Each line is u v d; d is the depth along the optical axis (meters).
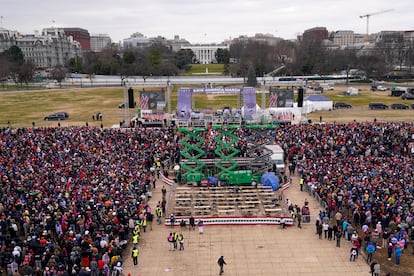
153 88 149.62
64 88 165.38
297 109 92.19
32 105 121.06
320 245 36.25
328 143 60.81
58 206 37.78
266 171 52.31
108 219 36.25
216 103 119.88
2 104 123.44
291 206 41.38
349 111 103.44
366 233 35.19
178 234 38.56
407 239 34.47
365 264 32.97
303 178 49.66
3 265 30.58
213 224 40.75
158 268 32.88
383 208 37.31
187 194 46.19
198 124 53.75
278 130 69.88
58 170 47.88
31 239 31.81
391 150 59.00
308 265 33.00
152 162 55.41
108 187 42.91
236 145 59.44
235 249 35.88
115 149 58.81
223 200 45.19
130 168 50.59
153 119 80.38
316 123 82.88
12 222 35.38
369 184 42.75
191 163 53.72
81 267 30.94
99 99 133.38
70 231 33.28
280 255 34.66
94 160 53.03
